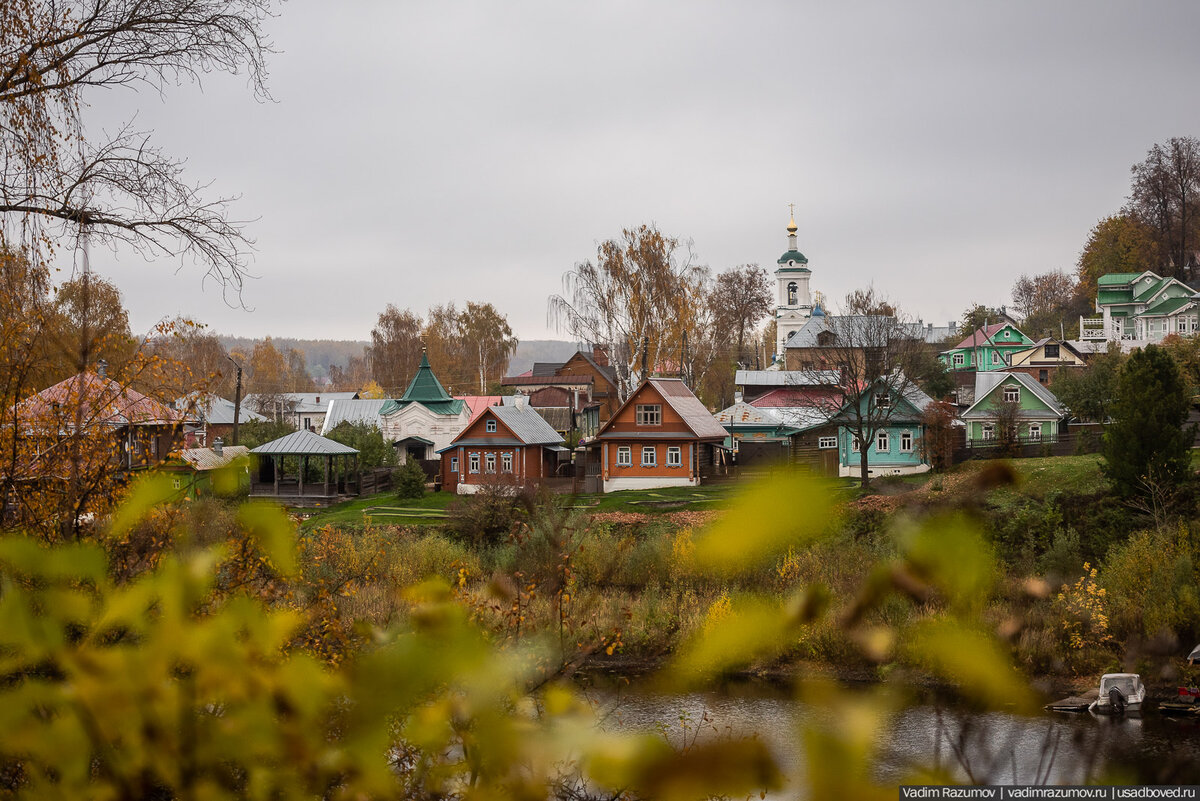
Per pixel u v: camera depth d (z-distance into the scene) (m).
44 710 0.68
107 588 0.72
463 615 0.66
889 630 0.48
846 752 0.46
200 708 0.67
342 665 0.66
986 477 0.50
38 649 0.68
